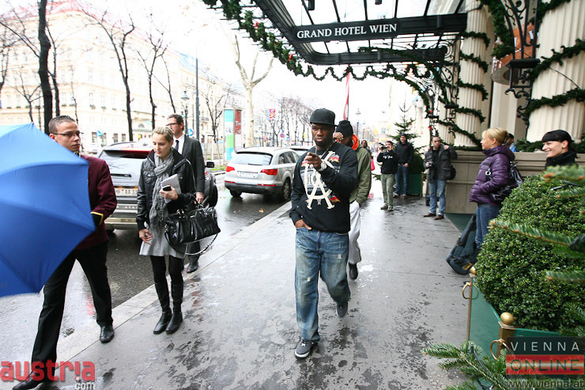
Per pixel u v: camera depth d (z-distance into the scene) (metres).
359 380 2.29
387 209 8.06
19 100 44.19
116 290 4.09
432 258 4.66
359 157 3.81
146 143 6.56
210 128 66.69
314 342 2.63
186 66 62.41
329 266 2.62
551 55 4.45
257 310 3.27
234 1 5.96
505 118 9.45
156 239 2.91
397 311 3.21
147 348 2.71
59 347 2.72
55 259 1.58
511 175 3.72
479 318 2.19
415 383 2.25
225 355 2.60
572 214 1.76
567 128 4.43
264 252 4.95
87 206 1.73
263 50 7.73
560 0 4.27
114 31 18.84
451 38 9.56
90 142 48.31
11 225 1.46
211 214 3.02
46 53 7.36
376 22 8.09
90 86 47.44
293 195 2.81
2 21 12.34
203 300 3.49
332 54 11.24
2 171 1.53
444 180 6.96
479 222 3.96
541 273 1.73
